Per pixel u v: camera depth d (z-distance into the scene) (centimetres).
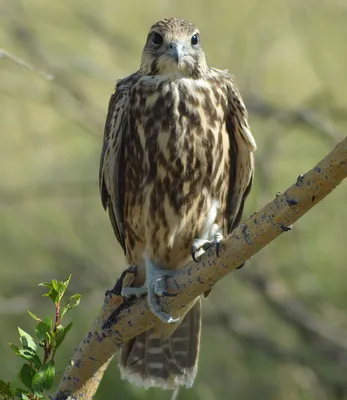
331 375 1360
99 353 781
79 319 1345
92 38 1568
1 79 1412
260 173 1406
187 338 952
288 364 1345
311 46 1444
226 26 1454
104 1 1509
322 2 1441
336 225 1430
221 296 1443
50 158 1569
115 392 1185
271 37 1467
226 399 1316
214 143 916
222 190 934
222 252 724
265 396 1327
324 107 1455
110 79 1393
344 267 1435
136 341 951
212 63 1456
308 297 1430
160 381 950
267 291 1415
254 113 1413
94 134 1456
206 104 915
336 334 1398
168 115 908
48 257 1484
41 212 1528
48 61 1426
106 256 1505
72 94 1437
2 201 1494
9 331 1334
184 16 1459
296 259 1428
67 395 780
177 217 922
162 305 767
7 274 1459
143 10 1504
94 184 1516
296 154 1476
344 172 657
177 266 950
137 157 920
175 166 909
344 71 1472
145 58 938
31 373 674
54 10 1524
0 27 1480
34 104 1560
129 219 946
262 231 699
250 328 1383
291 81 1518
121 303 780
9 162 1573
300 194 674
